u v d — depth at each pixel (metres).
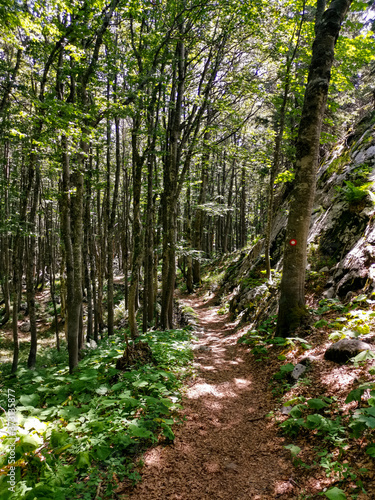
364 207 7.46
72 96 7.43
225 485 3.11
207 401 4.85
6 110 8.70
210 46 10.48
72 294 7.26
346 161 9.91
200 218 19.98
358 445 2.97
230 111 10.59
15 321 10.28
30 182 9.91
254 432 4.00
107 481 3.01
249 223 37.56
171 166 10.02
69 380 4.91
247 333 8.24
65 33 6.82
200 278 21.52
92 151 12.20
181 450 3.62
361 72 14.73
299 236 6.29
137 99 8.13
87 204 12.97
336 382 4.07
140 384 4.46
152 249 11.95
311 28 8.84
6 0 5.30
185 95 11.45
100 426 3.48
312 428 3.38
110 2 7.27
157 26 9.22
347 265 6.71
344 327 5.04
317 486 2.80
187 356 6.81
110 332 13.36
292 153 10.48
